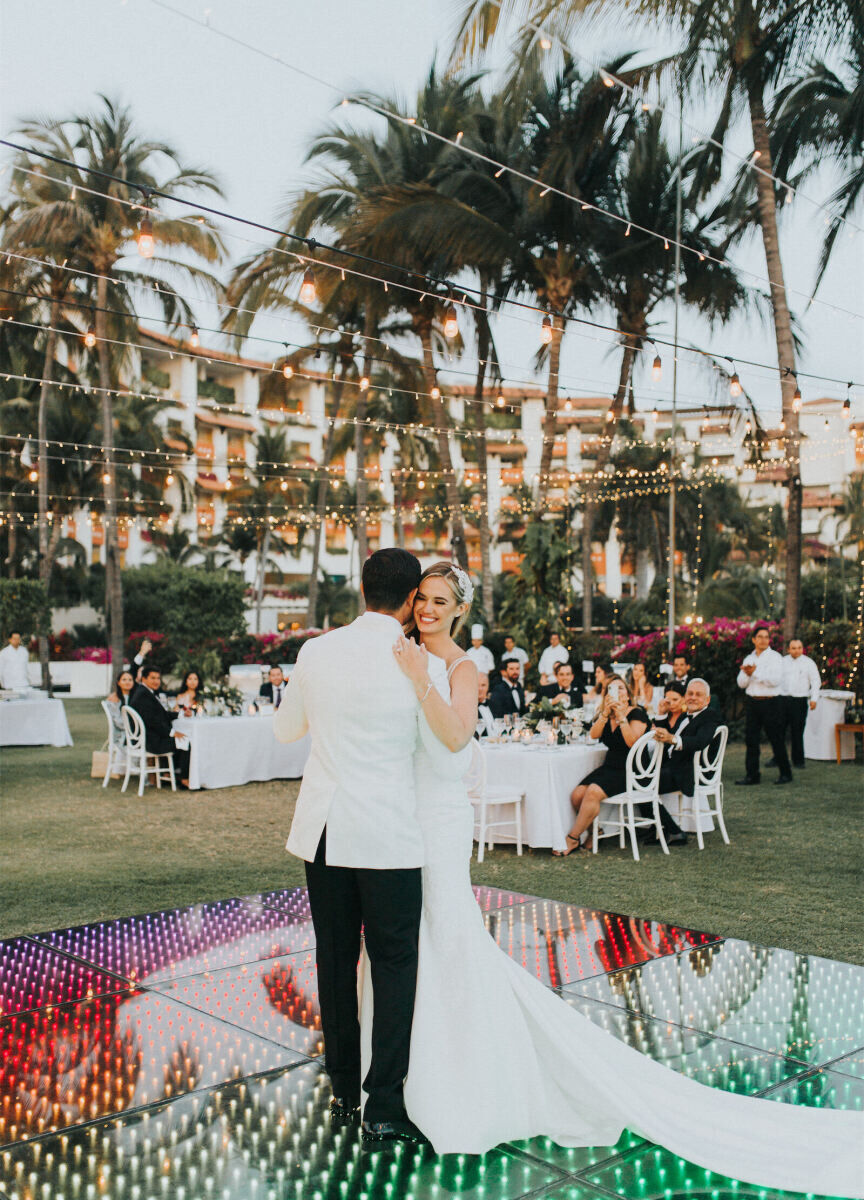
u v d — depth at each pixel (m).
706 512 36.97
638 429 37.28
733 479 37.25
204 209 5.74
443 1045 2.93
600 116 15.65
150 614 37.19
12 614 19.30
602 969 4.48
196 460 45.00
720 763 7.75
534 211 17.30
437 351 23.11
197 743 10.32
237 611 25.16
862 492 32.97
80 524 43.19
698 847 7.53
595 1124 3.02
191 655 23.88
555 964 4.54
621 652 16.41
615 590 56.09
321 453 52.50
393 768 2.85
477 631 16.69
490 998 2.97
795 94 14.52
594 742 8.17
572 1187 2.76
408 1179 2.78
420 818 2.95
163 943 4.88
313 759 2.92
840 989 4.23
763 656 10.48
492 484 52.78
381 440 35.81
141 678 10.61
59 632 39.03
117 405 34.19
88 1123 3.09
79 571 38.81
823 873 6.63
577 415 54.31
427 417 28.03
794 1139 2.97
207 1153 2.91
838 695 12.36
